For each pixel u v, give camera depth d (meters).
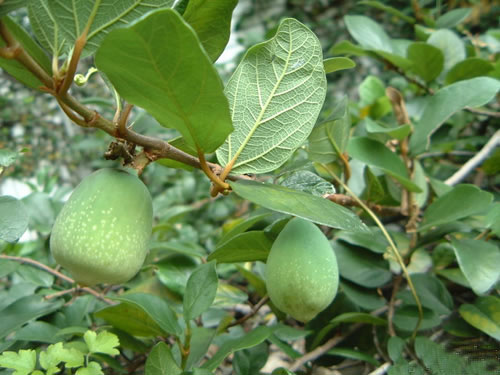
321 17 1.45
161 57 0.17
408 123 0.46
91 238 0.21
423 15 0.73
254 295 0.49
